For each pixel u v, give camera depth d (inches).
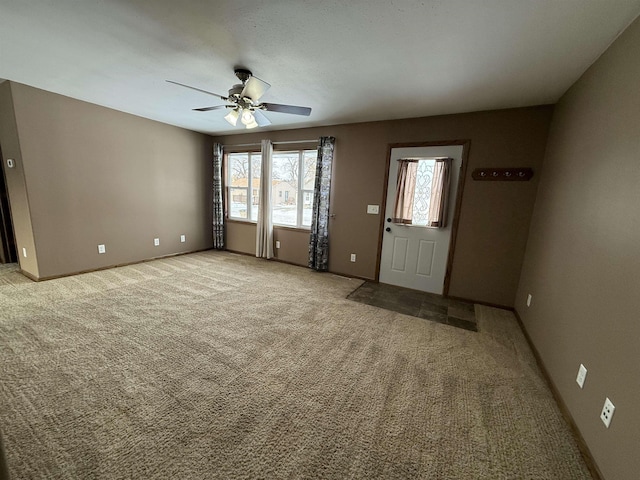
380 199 151.2
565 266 78.3
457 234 133.6
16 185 128.4
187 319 104.0
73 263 144.2
